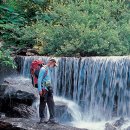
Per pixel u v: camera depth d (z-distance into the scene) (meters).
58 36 13.25
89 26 13.89
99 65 11.18
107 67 11.04
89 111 11.18
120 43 12.95
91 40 12.68
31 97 10.41
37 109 10.32
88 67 11.34
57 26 13.41
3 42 14.00
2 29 14.75
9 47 13.65
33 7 15.72
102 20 13.95
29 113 10.15
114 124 9.42
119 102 10.76
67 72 11.65
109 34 12.90
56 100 11.30
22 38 13.81
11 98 10.43
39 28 13.93
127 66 10.66
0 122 9.12
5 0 16.00
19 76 12.46
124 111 10.66
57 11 14.66
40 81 8.81
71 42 12.65
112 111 10.84
